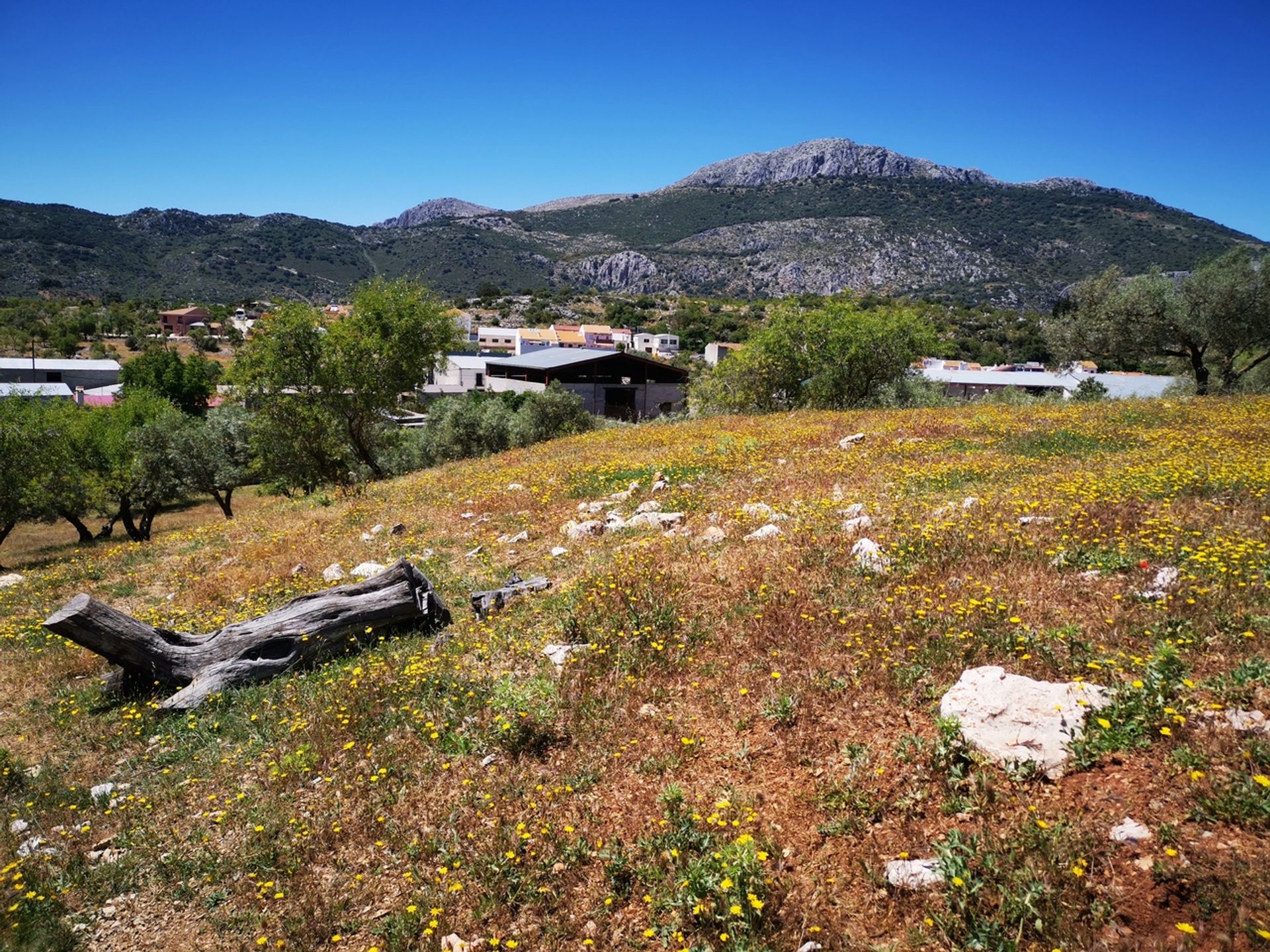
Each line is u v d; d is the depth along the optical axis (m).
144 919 4.99
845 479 13.06
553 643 7.86
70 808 6.39
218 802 6.23
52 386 79.50
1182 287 29.95
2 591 15.26
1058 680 5.20
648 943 4.07
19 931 4.86
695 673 6.65
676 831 4.68
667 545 10.12
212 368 100.94
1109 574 6.82
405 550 13.03
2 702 9.02
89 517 55.81
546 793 5.41
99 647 8.23
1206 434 13.92
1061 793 4.23
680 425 27.00
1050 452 14.12
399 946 4.38
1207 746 4.14
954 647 5.86
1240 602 5.68
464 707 6.83
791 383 35.41
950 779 4.53
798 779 5.02
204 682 8.30
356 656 8.77
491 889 4.63
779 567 8.38
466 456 41.69
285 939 4.61
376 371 31.31
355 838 5.46
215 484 42.84
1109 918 3.43
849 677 5.94
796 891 4.11
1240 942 3.13
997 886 3.70
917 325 33.62
